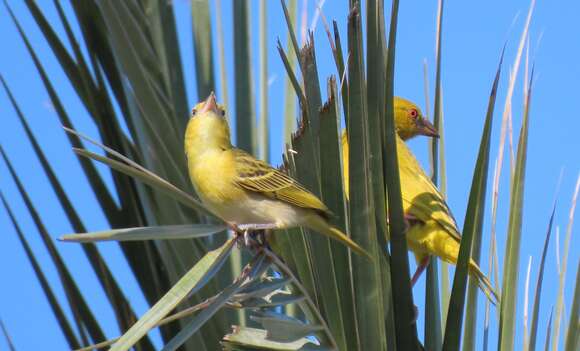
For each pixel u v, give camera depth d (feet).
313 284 26.23
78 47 35.27
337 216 26.55
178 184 32.63
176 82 35.17
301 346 24.50
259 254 23.47
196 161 31.09
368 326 26.05
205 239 34.12
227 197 30.40
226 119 34.63
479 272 30.42
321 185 26.73
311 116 27.61
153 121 32.73
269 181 29.40
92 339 32.73
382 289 26.94
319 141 26.53
